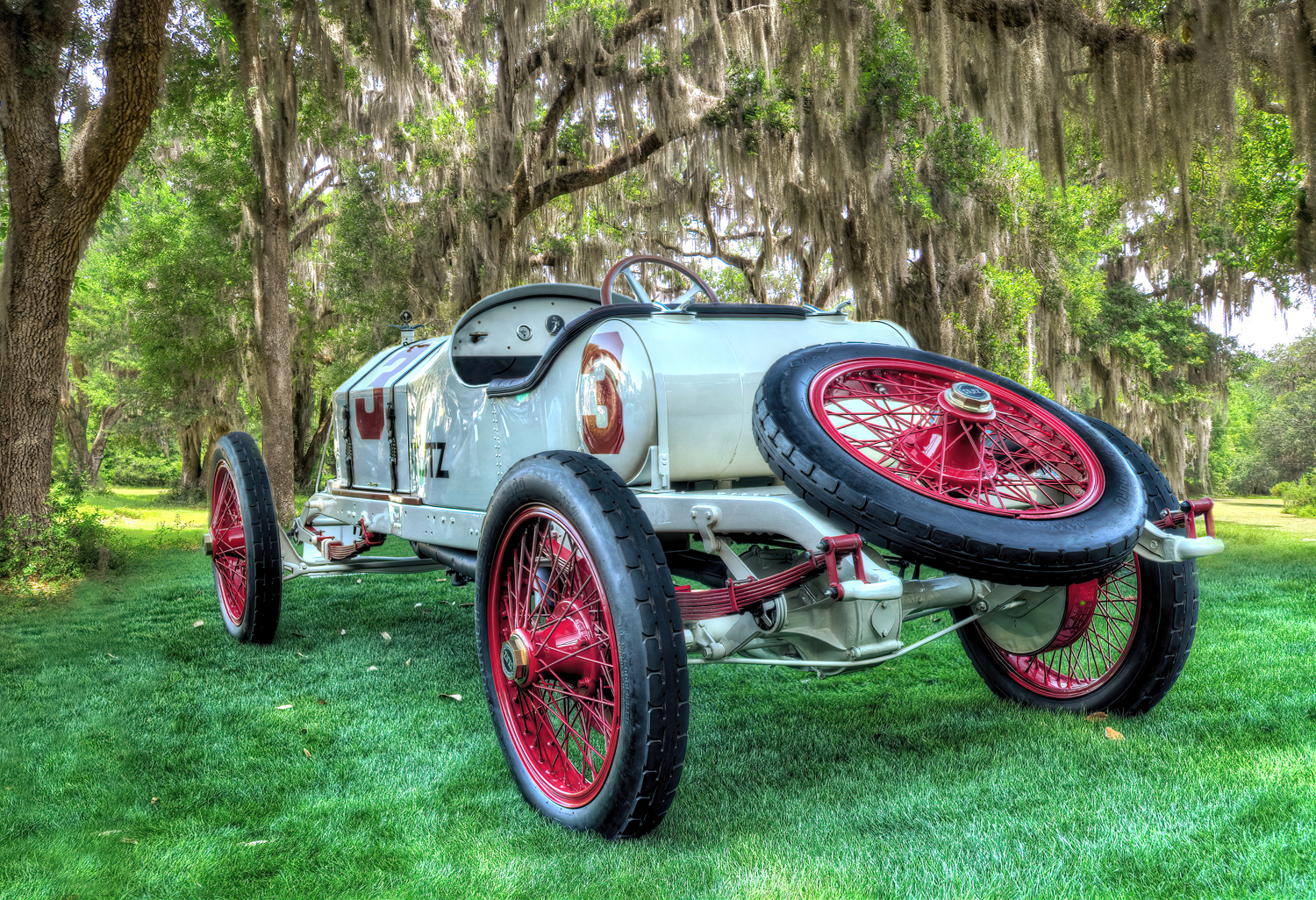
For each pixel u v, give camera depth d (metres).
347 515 5.44
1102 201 17.78
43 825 2.69
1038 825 2.48
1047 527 2.49
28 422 9.66
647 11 13.86
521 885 2.25
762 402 2.83
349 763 3.22
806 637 2.86
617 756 2.40
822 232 13.97
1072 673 3.75
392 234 15.87
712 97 13.02
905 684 4.25
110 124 9.63
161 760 3.27
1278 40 9.65
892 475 2.59
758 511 2.71
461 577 4.34
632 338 3.16
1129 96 10.30
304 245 22.44
